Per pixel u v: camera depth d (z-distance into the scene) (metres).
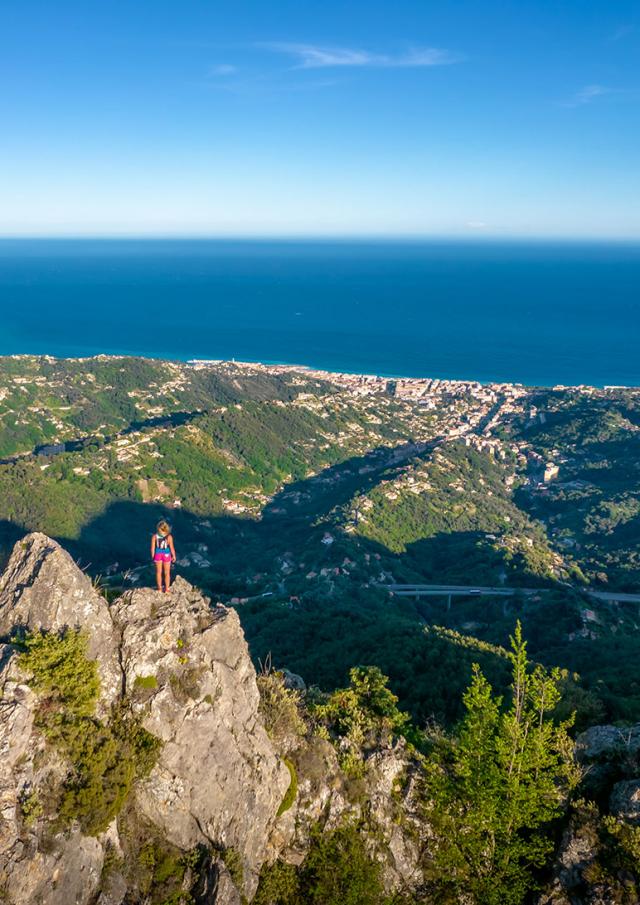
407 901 25.62
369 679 36.03
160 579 25.05
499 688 65.69
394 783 28.56
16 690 18.84
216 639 24.17
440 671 70.81
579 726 46.03
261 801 23.53
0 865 16.50
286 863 24.17
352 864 24.55
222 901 19.80
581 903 25.41
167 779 21.06
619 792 28.08
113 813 19.61
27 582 21.89
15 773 17.77
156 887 20.03
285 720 26.73
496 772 26.34
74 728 19.28
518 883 25.73
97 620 21.92
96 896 18.78
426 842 27.50
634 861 25.17
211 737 22.23
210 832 21.70
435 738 34.38
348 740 28.91
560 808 28.44
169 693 21.86
